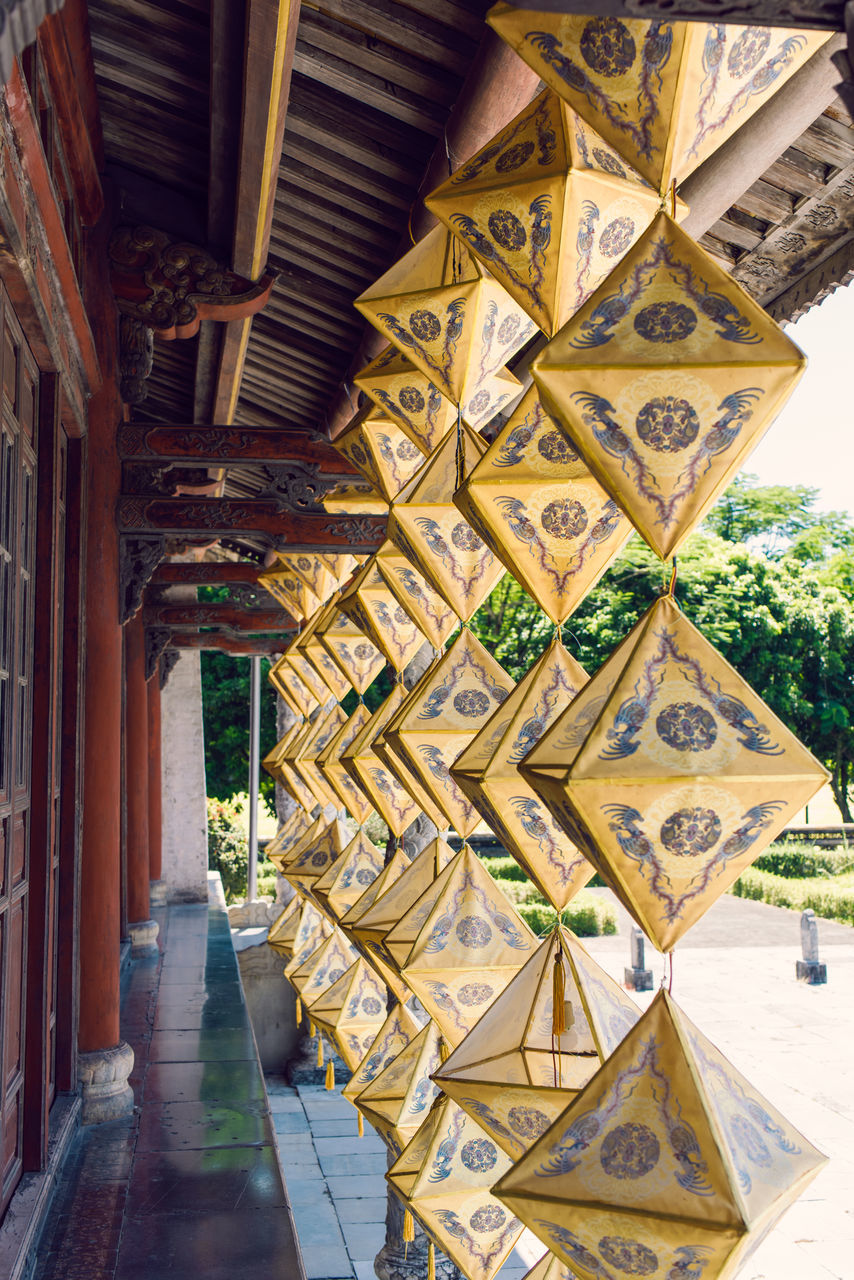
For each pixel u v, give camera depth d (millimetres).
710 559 19109
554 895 1885
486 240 1698
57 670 3842
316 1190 7359
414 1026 3629
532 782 1437
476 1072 1790
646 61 1312
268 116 3119
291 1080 10141
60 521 3994
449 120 2918
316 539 5082
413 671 4598
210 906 11719
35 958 3240
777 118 2004
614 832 1313
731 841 1318
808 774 1299
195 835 12602
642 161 1393
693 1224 1215
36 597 3387
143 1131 4176
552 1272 1898
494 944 2359
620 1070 1374
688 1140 1291
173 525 4910
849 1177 7250
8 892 2852
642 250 1409
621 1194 1271
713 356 1309
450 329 2246
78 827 4168
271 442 5043
